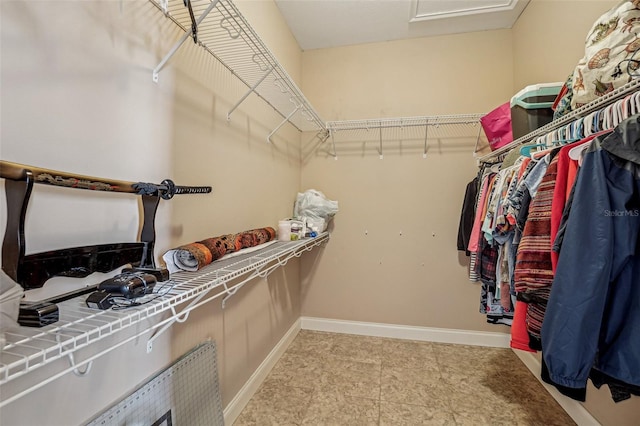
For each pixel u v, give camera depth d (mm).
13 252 528
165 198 874
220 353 1368
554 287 777
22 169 519
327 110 2617
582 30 1536
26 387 596
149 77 941
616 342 718
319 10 2111
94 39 755
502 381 1842
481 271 1722
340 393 1710
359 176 2557
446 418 1517
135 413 868
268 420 1488
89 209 749
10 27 580
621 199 716
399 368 1986
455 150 2387
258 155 1764
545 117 1543
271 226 1957
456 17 2195
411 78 2465
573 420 1504
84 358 724
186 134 1118
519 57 2199
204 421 1166
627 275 715
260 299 1816
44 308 514
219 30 1208
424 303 2449
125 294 610
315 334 2541
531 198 1093
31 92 616
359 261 2562
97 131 765
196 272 959
